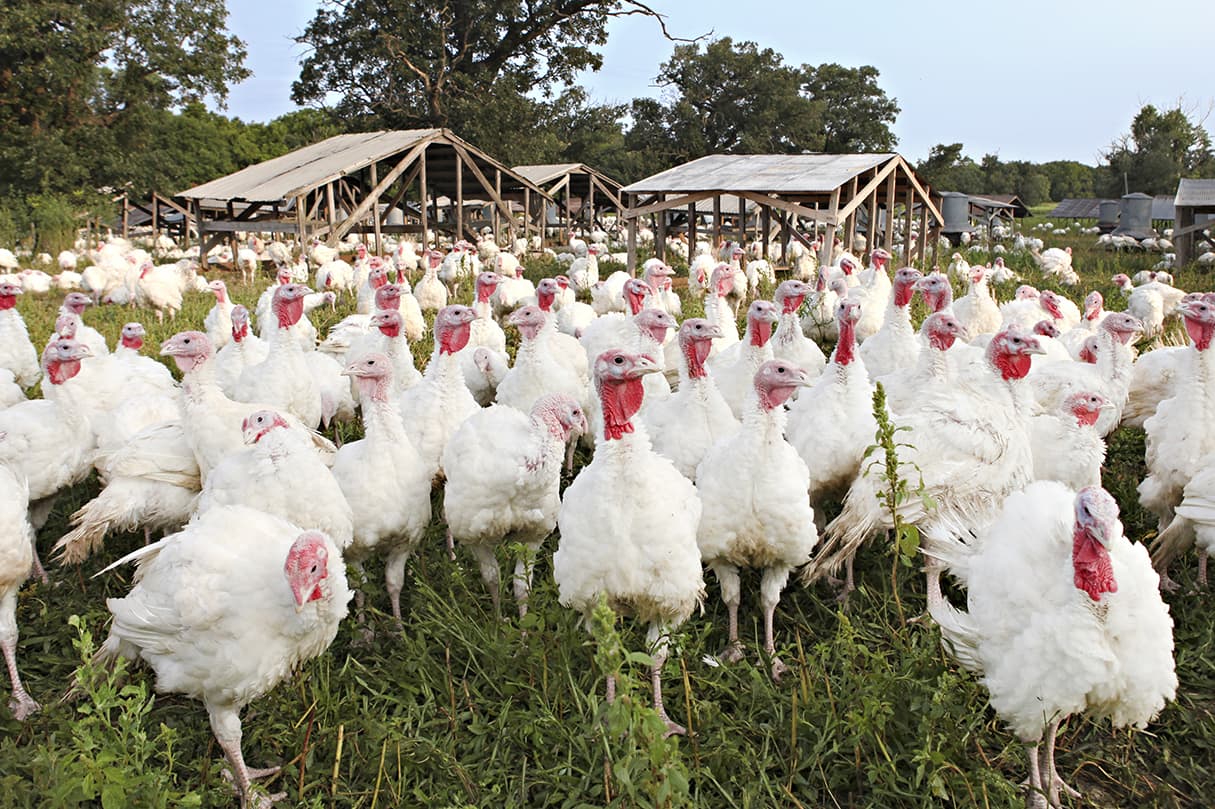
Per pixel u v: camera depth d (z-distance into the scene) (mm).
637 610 4938
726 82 68750
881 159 22031
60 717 4797
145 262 20875
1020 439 5949
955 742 4293
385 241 37156
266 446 5395
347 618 5844
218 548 4328
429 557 6684
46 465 6629
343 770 4633
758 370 5297
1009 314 11836
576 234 40188
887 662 4820
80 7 40688
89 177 42562
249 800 4293
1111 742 4754
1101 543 3738
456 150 30703
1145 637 3949
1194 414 6152
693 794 4258
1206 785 4449
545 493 5922
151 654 4379
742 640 5711
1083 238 46281
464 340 7000
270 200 25984
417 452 6180
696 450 6363
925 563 5699
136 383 8266
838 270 16391
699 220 36219
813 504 6652
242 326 9008
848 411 6367
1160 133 75688
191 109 75688
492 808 4297
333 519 5520
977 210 56812
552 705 4855
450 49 52656
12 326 10266
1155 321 13727
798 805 4191
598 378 4707
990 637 4219
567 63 54250
